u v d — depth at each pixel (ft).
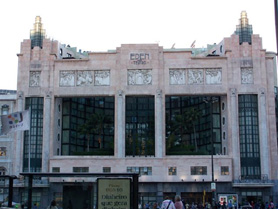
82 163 281.95
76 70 295.48
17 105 292.20
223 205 236.43
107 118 328.49
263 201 275.39
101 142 361.92
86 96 294.05
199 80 291.58
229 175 276.41
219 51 320.91
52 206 71.20
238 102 287.48
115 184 71.92
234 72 289.74
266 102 285.84
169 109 360.28
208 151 320.50
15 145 287.89
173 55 295.07
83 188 71.72
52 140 287.07
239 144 281.54
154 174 278.46
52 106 291.58
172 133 329.72
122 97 289.74
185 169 278.67
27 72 296.30
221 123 304.50
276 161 280.51
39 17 307.17
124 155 282.15
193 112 320.09
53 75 295.69
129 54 295.28
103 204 71.31
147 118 343.26
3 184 83.25
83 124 321.11
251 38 294.66
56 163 282.56
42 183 76.38
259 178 276.62
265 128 281.13
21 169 283.18
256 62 290.35
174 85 290.97
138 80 292.61
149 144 311.68
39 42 302.66
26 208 75.05
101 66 295.28
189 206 269.03
